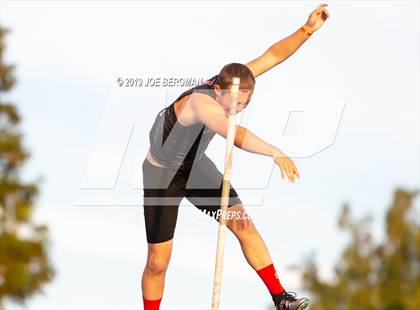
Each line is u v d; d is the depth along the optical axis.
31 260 29.31
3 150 31.09
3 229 29.25
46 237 29.59
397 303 22.17
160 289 18.98
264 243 18.38
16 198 30.19
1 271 29.05
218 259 17.22
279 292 18.27
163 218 18.56
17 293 29.03
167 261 18.81
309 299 18.23
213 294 17.20
